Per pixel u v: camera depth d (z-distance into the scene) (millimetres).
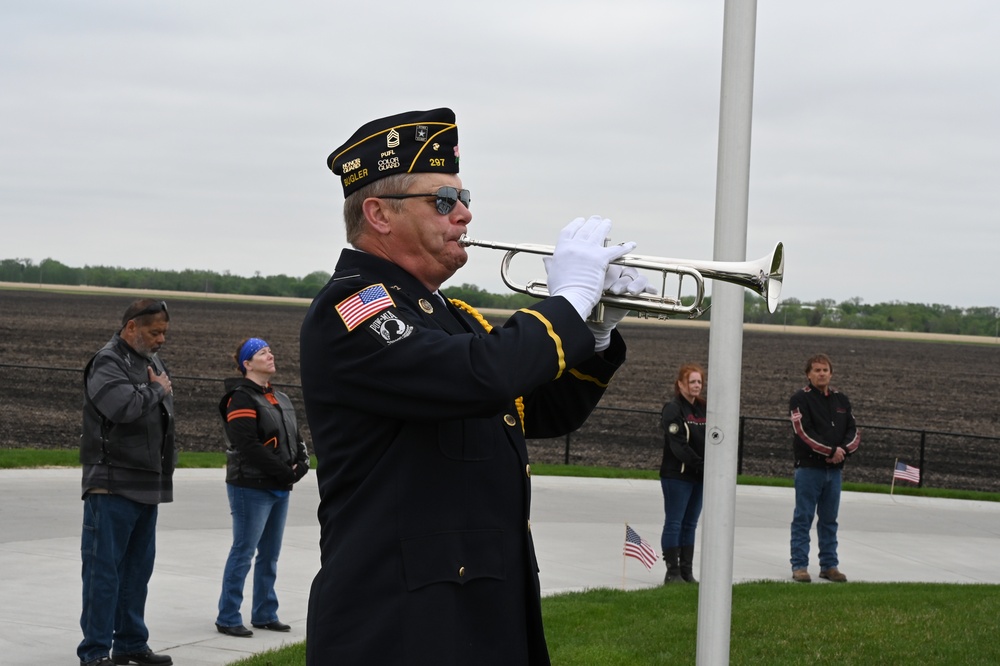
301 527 11195
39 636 6723
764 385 40156
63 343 41906
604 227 2678
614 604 7902
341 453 2506
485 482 2486
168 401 6191
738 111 3688
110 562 5938
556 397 2867
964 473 21719
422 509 2418
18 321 53906
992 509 15555
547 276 2623
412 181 2574
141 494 6000
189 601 7926
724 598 3764
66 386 27094
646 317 2793
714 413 3760
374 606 2389
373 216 2607
